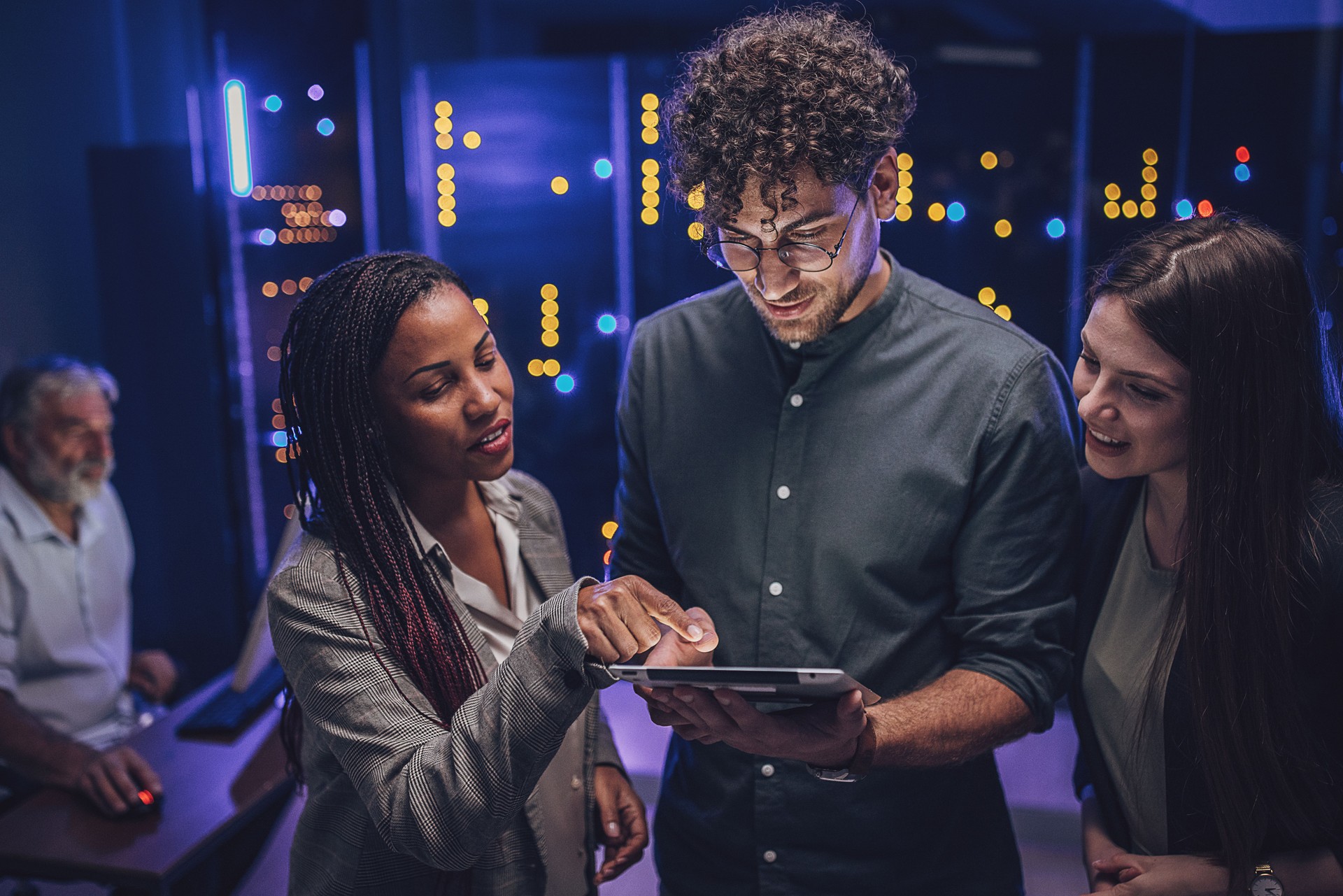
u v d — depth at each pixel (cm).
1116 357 118
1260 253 116
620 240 342
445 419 117
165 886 173
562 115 337
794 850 140
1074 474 134
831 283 122
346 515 120
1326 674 117
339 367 117
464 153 344
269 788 200
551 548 145
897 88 124
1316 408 121
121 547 286
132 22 356
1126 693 132
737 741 107
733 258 122
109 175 321
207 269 321
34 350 324
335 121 311
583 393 355
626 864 146
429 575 122
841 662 136
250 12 306
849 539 134
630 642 102
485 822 103
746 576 140
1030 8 333
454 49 384
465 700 118
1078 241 314
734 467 142
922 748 118
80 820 189
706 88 121
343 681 114
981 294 322
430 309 116
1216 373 115
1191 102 301
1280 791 117
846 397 136
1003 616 129
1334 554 115
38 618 260
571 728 137
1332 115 293
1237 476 116
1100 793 139
